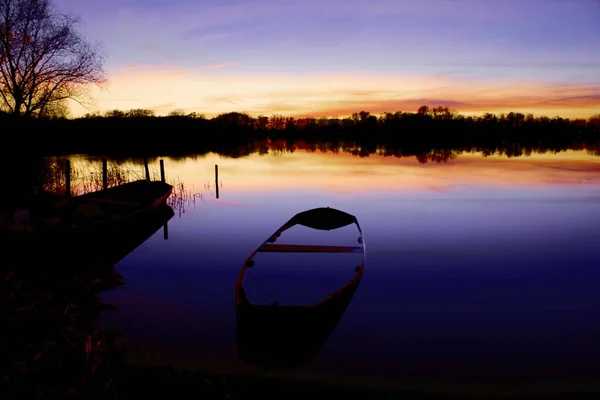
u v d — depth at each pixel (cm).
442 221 1335
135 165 2802
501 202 1666
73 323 567
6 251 783
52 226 876
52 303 638
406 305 704
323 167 3056
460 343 578
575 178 2373
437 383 484
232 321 647
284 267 855
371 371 508
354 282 681
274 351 540
